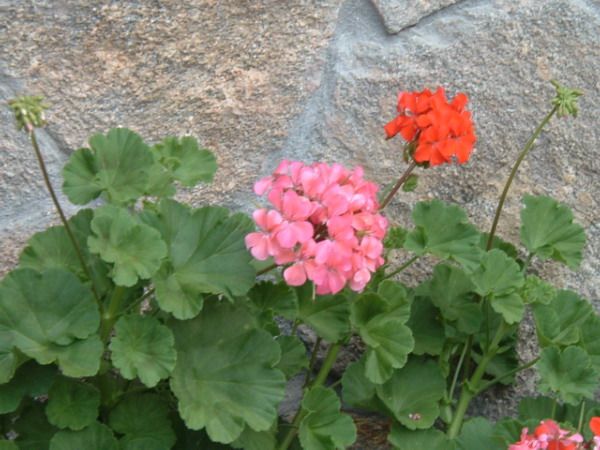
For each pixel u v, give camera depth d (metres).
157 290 0.71
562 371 0.83
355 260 0.71
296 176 0.72
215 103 0.86
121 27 0.80
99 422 0.74
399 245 0.85
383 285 0.81
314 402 0.78
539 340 0.87
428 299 0.90
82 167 0.73
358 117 0.90
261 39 0.85
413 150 0.79
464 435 0.86
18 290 0.69
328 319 0.81
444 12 0.89
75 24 0.78
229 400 0.72
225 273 0.74
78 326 0.70
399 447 0.84
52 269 0.70
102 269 0.75
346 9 0.87
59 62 0.80
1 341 0.69
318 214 0.71
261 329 0.75
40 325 0.70
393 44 0.89
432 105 0.77
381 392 0.84
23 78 0.79
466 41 0.90
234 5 0.83
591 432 0.88
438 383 0.87
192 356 0.73
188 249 0.74
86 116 0.83
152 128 0.85
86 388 0.73
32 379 0.71
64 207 0.86
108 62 0.81
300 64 0.87
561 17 0.90
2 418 0.75
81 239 0.76
